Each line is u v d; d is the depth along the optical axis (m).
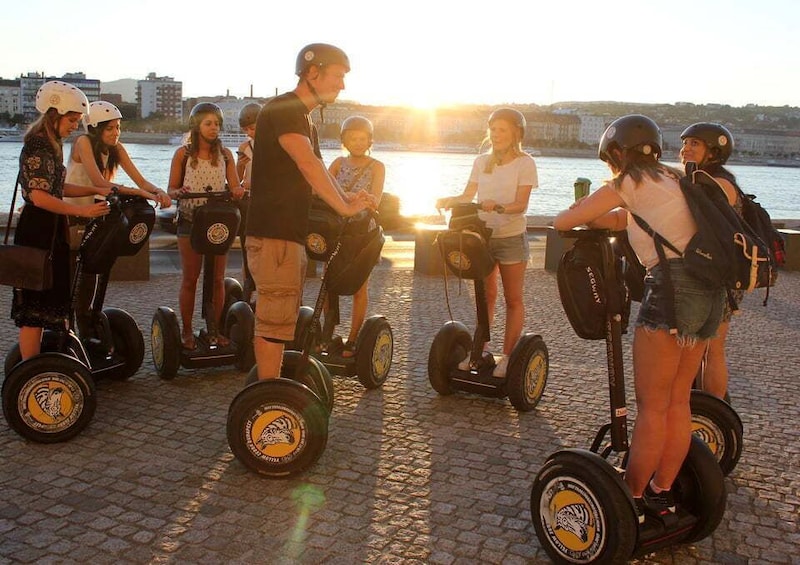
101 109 5.11
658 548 3.25
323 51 3.80
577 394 5.58
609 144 3.17
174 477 3.96
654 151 3.12
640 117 3.15
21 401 4.23
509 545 3.42
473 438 4.66
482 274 4.79
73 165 5.20
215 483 3.91
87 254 4.46
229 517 3.57
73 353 4.66
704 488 3.31
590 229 3.33
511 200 5.11
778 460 4.51
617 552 3.04
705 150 4.20
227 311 5.86
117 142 5.32
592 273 3.28
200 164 5.51
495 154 5.21
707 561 3.36
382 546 3.37
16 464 4.07
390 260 12.44
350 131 5.44
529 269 11.69
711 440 4.06
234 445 3.96
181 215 5.50
